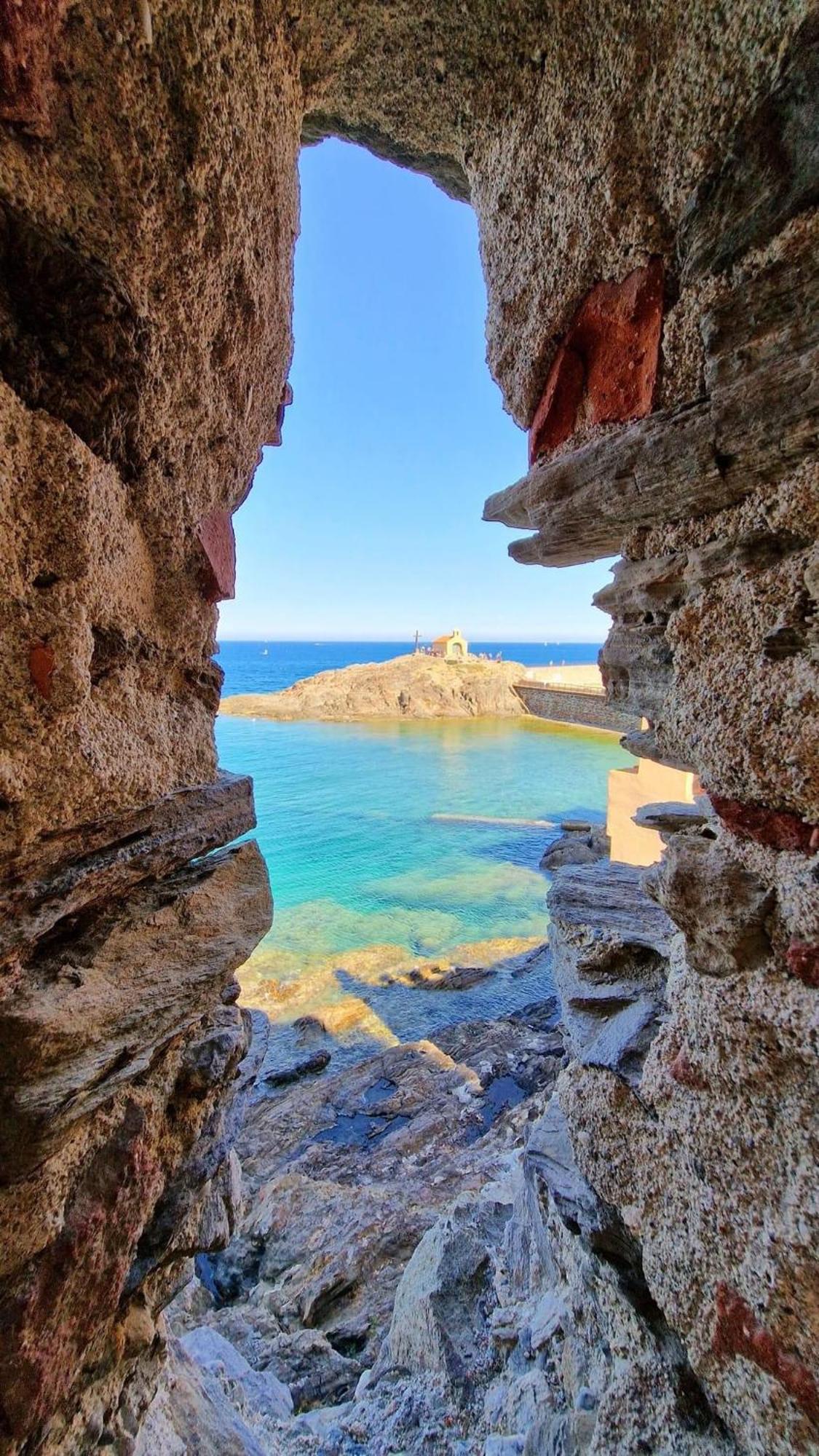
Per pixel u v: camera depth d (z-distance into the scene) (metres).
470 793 17.86
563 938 1.69
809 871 0.80
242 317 1.01
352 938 8.92
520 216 1.31
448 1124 4.82
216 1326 2.66
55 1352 0.77
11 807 0.61
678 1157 1.03
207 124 0.76
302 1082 5.82
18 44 0.54
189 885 1.02
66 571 0.66
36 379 0.65
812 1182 0.77
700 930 0.97
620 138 1.01
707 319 0.93
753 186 0.85
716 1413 0.96
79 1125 0.79
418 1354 2.08
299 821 15.15
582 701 29.36
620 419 1.13
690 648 1.01
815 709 0.78
